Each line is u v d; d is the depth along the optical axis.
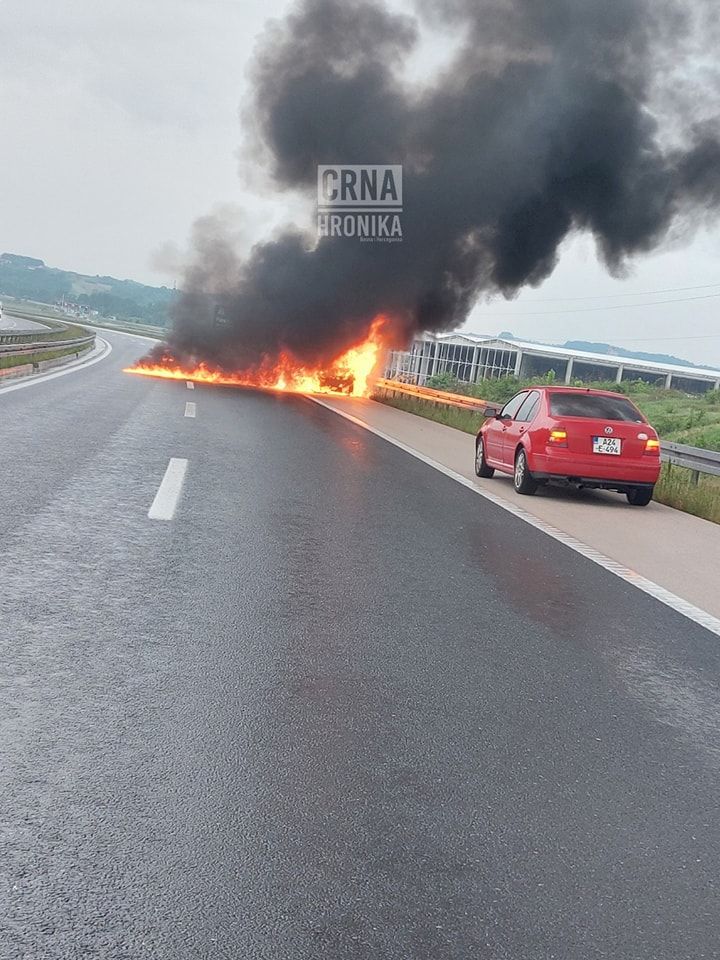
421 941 2.48
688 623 6.26
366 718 4.02
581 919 2.65
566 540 8.98
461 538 8.57
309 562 6.96
